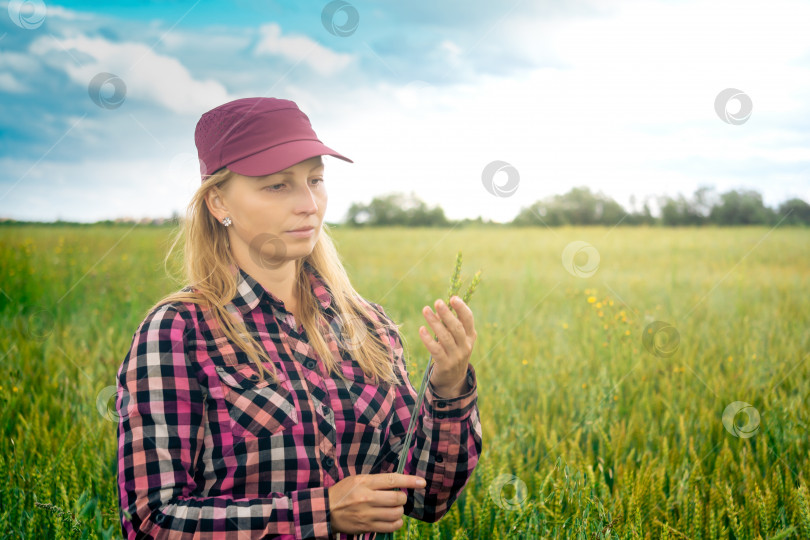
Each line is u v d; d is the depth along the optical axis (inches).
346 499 45.6
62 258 458.0
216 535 43.4
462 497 98.0
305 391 49.9
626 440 112.7
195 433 46.4
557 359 172.9
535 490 89.3
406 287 335.0
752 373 162.2
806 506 75.7
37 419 115.5
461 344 49.9
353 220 1040.2
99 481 94.0
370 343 56.4
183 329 48.4
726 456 102.8
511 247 652.1
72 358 169.5
